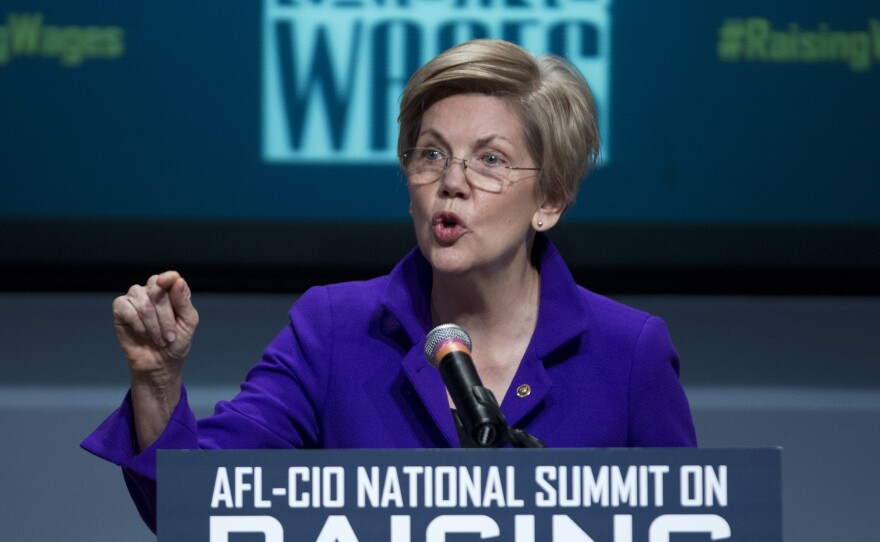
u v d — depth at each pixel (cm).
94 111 1822
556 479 377
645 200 1833
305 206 1836
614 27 1781
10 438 1459
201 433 497
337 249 1845
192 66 1806
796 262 1847
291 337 544
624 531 377
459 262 497
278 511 377
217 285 1869
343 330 538
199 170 1831
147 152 1830
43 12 1802
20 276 1867
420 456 376
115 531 1264
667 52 1792
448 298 527
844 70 1798
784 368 1698
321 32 1781
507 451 377
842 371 1692
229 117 1814
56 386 1614
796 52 1798
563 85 513
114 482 1377
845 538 1262
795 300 1933
